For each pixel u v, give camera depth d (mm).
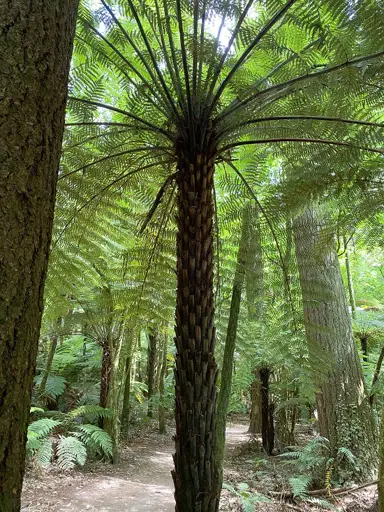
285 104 1989
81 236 2471
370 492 3447
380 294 7305
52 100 799
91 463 4855
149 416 8742
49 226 794
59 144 829
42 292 779
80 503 3498
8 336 688
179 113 1665
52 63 804
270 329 2486
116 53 2043
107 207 2424
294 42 2105
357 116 2168
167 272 2467
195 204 1510
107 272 2643
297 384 3969
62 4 850
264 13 2014
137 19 1668
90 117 1922
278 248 2289
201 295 1441
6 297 688
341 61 1685
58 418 5348
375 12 1471
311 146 2059
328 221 2615
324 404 3914
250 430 7844
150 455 5793
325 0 1528
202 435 1368
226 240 2518
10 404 687
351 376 3852
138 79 2346
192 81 1646
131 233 2607
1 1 763
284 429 5707
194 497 1353
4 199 698
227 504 3217
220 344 2551
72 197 2295
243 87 1812
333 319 3877
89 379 6988
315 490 3656
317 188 2021
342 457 3713
